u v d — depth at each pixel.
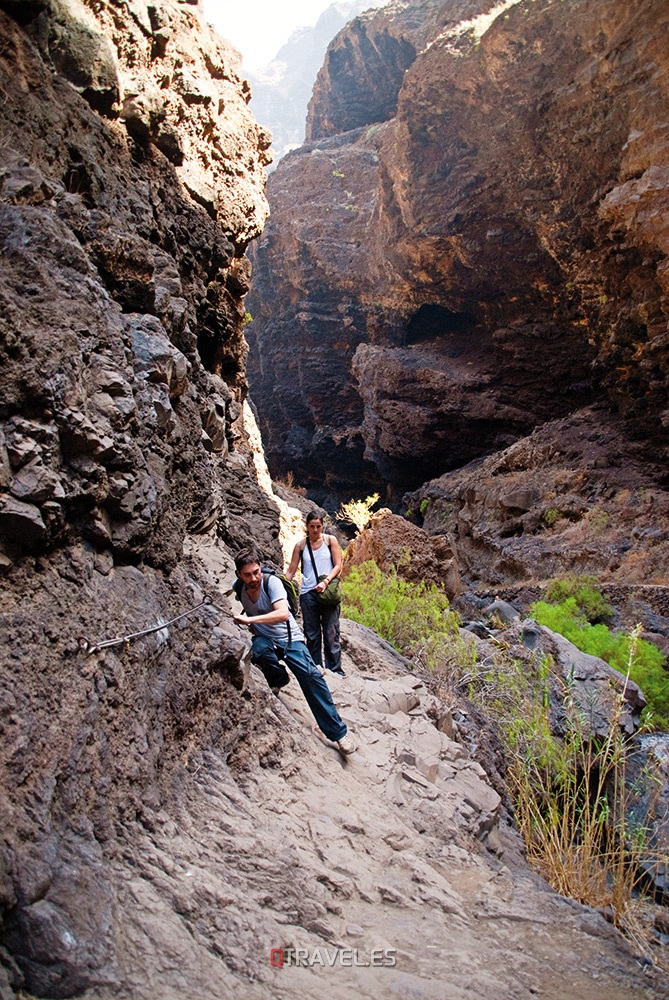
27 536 3.41
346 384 40.97
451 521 28.22
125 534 4.11
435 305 35.59
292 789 4.41
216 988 2.82
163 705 3.91
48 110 5.54
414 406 33.09
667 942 4.53
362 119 47.59
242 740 4.46
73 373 3.81
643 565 18.61
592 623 17.06
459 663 8.16
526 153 26.62
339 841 4.10
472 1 30.30
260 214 11.50
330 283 39.91
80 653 3.44
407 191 31.44
